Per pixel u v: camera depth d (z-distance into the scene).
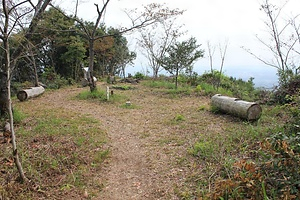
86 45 22.25
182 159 4.54
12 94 13.91
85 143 5.47
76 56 20.28
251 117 6.54
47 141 5.44
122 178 4.12
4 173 3.92
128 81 18.70
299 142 3.25
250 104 6.54
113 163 4.67
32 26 6.44
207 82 15.34
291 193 2.74
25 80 18.77
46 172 4.04
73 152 4.88
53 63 20.77
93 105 10.06
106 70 28.55
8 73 3.59
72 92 14.07
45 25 10.20
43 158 4.46
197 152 4.71
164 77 19.20
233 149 4.61
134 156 4.97
